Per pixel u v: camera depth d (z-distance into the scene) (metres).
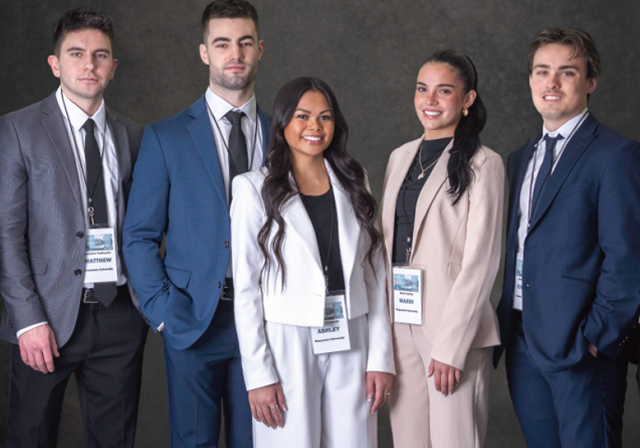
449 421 2.67
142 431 4.93
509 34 4.90
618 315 2.47
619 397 2.66
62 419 4.85
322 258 2.54
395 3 4.94
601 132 2.62
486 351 2.74
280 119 2.53
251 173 2.56
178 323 2.67
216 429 2.88
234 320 2.78
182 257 2.77
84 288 2.85
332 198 2.61
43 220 2.79
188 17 4.86
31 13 4.77
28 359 2.74
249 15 2.81
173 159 2.77
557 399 2.63
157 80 4.89
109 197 2.92
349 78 4.98
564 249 2.57
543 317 2.60
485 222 2.63
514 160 2.90
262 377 2.45
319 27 4.95
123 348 2.95
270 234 2.49
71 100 2.89
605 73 4.85
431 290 2.68
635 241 2.47
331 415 2.56
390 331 2.68
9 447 2.93
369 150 5.02
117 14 4.86
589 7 4.83
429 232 2.69
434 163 2.78
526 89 4.92
